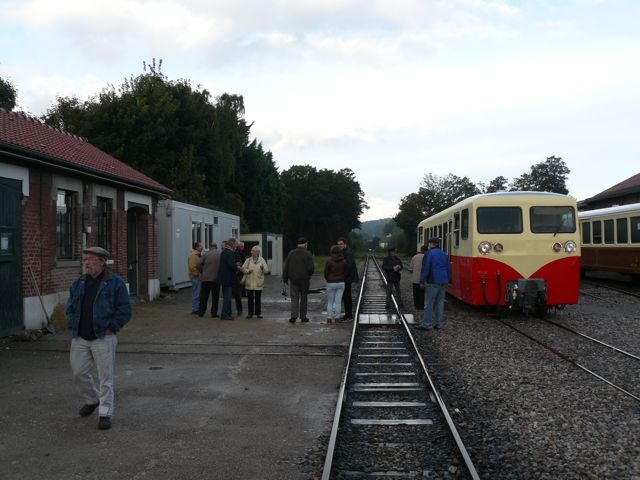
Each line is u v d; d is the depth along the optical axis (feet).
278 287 82.38
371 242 577.02
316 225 328.49
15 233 37.42
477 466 17.90
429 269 43.80
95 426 20.94
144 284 60.64
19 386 26.21
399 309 54.90
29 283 38.81
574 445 19.77
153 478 16.53
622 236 79.20
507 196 49.16
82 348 20.85
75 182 45.44
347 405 24.04
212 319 47.44
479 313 53.98
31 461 17.71
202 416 22.24
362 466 17.97
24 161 37.93
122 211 54.19
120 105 115.03
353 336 38.83
